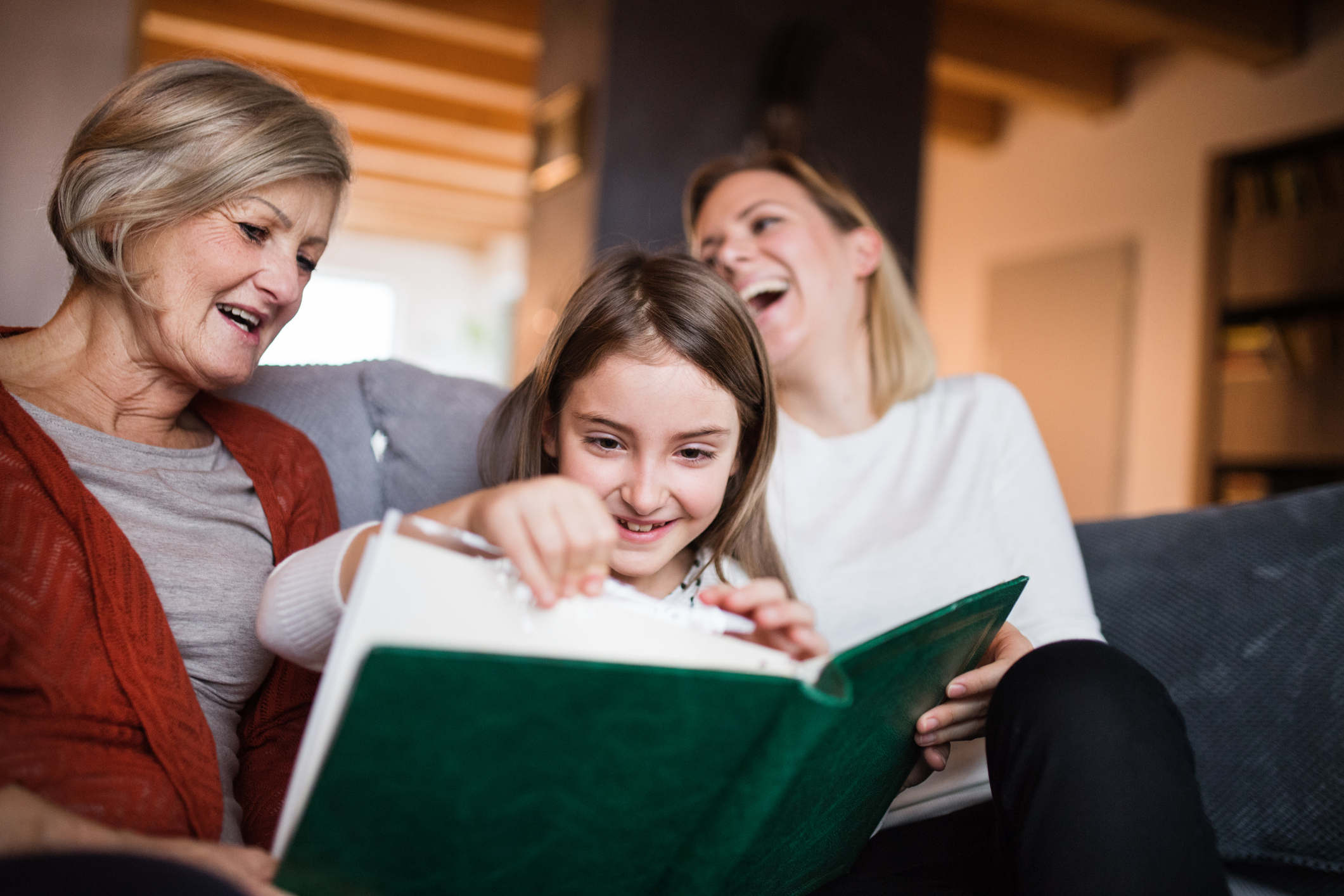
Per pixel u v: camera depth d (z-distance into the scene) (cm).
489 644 57
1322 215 441
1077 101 538
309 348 993
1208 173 489
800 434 132
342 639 53
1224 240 480
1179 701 111
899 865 96
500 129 647
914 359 137
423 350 1034
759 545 116
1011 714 74
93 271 88
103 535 82
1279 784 103
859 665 64
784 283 138
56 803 71
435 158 721
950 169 659
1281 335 454
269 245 91
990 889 87
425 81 561
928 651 73
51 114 245
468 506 71
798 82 353
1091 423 544
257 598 95
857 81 371
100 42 252
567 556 63
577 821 59
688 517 104
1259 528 119
